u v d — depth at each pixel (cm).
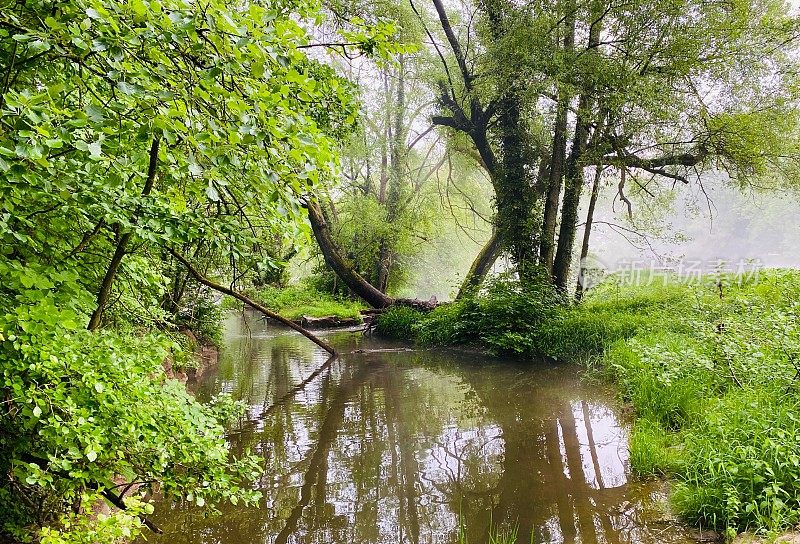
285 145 277
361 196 2381
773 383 535
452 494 523
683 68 1105
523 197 1464
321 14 363
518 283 1317
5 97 204
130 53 222
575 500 488
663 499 464
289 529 461
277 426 756
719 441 464
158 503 504
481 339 1315
